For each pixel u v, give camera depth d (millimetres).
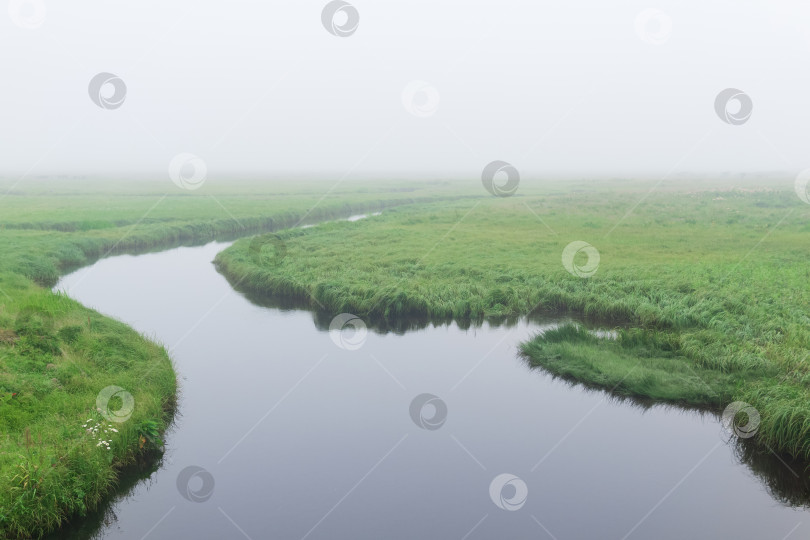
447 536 10383
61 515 10148
